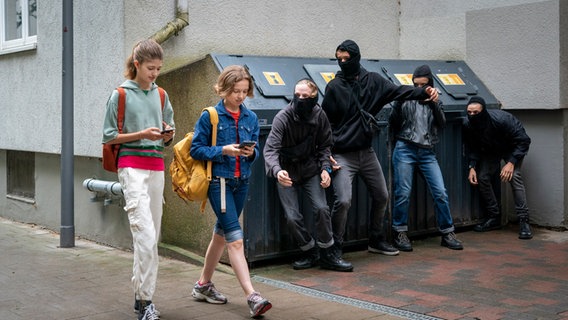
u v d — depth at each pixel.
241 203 4.80
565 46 7.47
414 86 6.62
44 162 8.55
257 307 4.50
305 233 5.98
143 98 4.54
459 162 7.55
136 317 4.66
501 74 7.92
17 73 8.79
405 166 6.75
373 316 4.62
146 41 4.52
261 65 6.52
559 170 7.62
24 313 4.75
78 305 4.96
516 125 7.39
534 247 6.90
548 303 4.90
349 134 6.08
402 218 6.78
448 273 5.84
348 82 6.17
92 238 7.62
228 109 4.69
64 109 7.14
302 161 5.82
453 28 8.36
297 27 7.77
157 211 4.69
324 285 5.48
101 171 7.41
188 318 4.62
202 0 6.98
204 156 4.55
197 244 6.39
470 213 7.70
